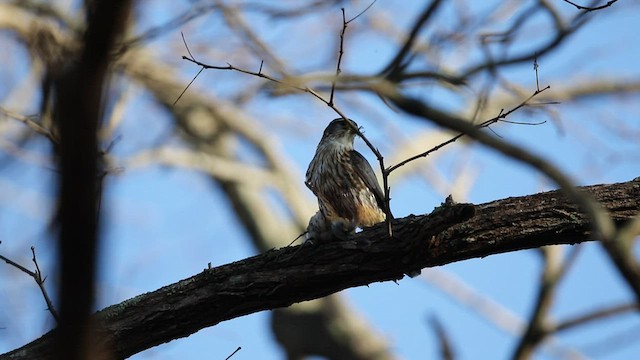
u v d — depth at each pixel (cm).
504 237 984
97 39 490
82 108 489
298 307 2339
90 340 533
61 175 489
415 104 980
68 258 498
